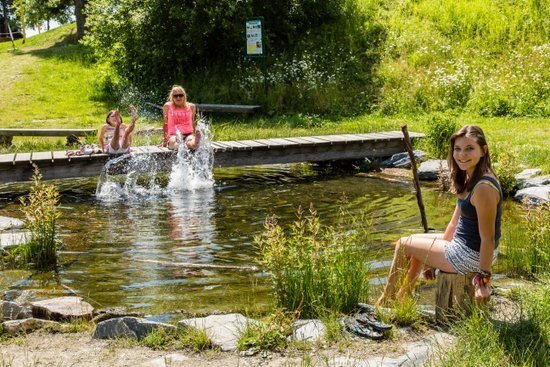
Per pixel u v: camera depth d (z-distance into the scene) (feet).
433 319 15.47
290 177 40.81
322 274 16.49
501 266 20.53
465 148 14.49
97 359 13.62
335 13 73.51
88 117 65.36
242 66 70.44
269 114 63.52
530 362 12.32
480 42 66.18
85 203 32.71
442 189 35.47
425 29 70.03
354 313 15.98
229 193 35.09
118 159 37.27
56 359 13.65
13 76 80.02
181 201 32.89
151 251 23.59
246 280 20.11
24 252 22.15
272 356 13.55
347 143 42.98
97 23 73.51
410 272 16.22
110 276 20.74
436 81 61.11
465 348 12.78
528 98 56.54
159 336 14.51
